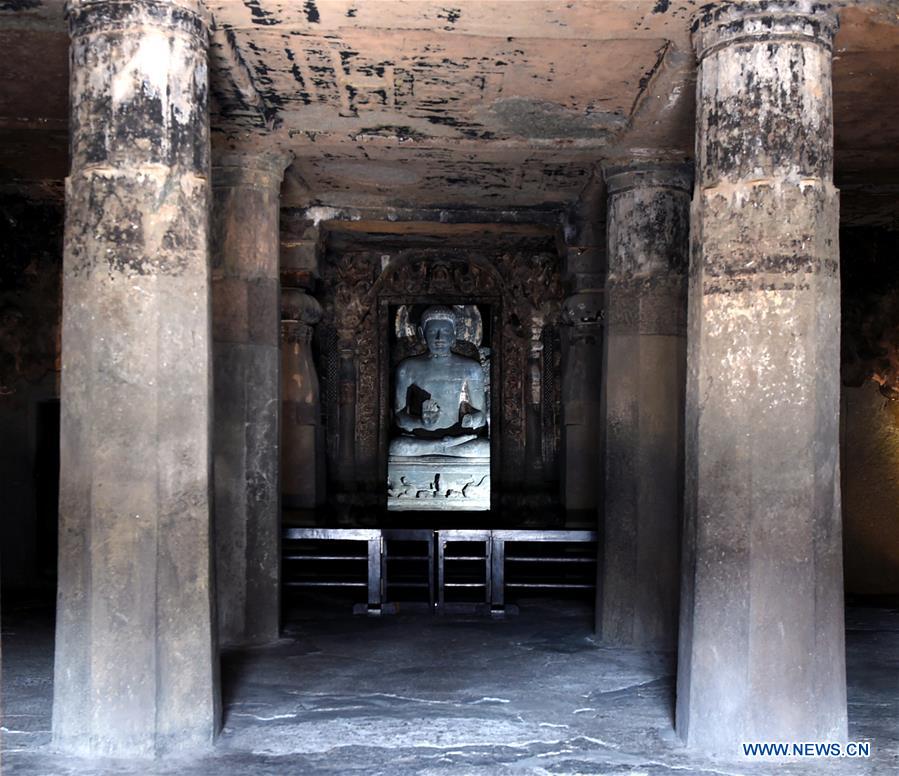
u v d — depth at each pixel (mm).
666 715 5969
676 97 6672
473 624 8562
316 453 11320
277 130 7629
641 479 7762
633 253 7855
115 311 4988
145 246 5004
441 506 12297
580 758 5211
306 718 5883
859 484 11281
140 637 4992
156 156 5027
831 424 5172
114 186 5000
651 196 7844
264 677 6809
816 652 5066
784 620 5055
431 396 12562
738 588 5113
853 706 6012
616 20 5594
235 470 7789
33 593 10133
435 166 8656
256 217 7891
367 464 12281
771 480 5082
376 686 6617
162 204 5035
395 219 10328
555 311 12195
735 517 5133
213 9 5559
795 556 5059
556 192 9578
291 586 9859
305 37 5980
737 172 5176
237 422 7805
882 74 6453
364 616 8867
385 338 12320
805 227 5090
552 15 5586
